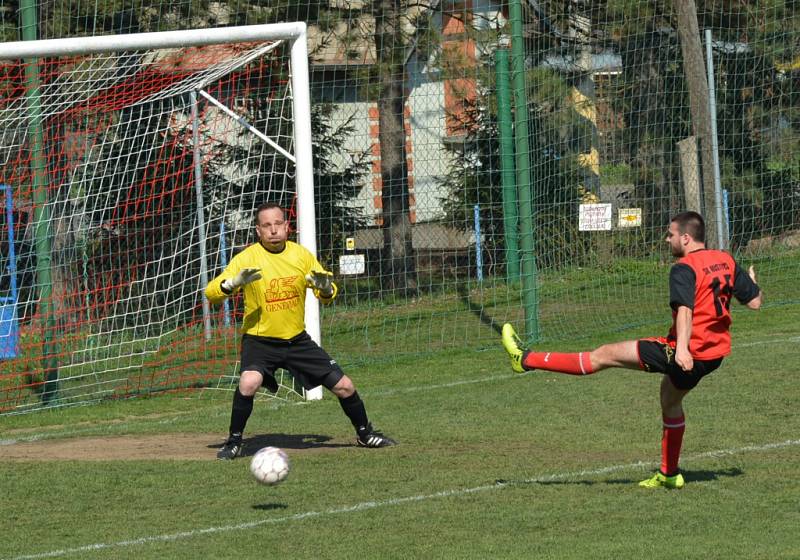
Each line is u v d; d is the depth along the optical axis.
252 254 25.31
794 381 31.62
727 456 23.11
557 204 55.66
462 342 44.81
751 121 64.81
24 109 36.56
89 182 46.56
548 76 56.22
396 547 17.44
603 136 61.31
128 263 46.50
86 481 23.31
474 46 59.25
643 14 61.78
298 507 20.39
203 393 37.03
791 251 61.84
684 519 18.42
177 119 48.56
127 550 17.91
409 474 22.78
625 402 30.31
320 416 31.09
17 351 40.44
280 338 25.52
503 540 17.59
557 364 20.81
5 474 24.30
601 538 17.45
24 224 45.66
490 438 26.44
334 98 60.16
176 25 52.06
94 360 40.88
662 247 57.28
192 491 22.09
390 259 61.53
